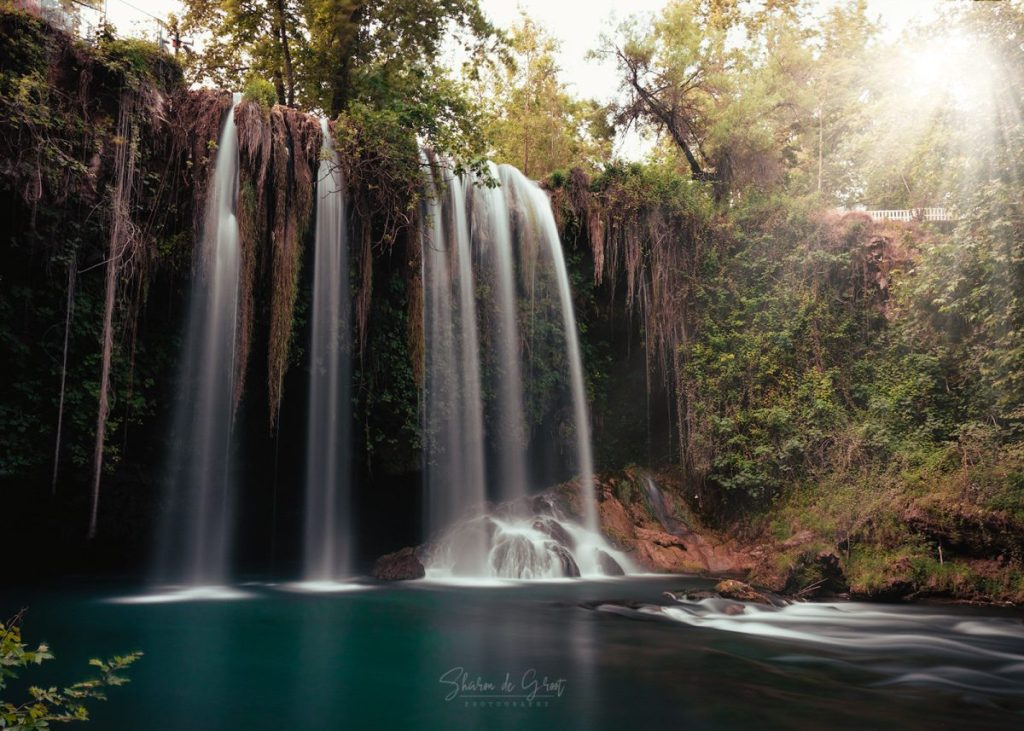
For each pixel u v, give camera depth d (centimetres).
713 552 2006
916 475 1758
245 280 1490
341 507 1802
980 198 1800
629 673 891
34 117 1258
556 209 2178
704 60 2742
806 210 2294
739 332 2239
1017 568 1496
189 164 1458
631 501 2128
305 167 1588
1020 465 1586
